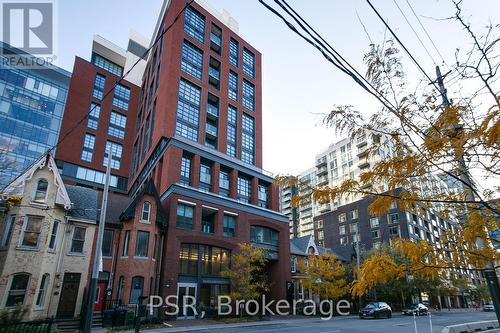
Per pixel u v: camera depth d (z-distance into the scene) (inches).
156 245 1083.3
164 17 1952.5
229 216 1385.3
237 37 2078.0
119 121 2313.0
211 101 1782.7
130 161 2240.4
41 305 807.7
